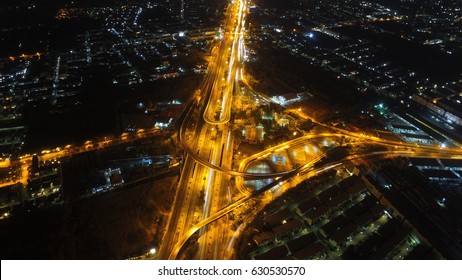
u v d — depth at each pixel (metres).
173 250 115.31
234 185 144.62
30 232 118.88
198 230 123.25
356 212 130.50
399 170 149.62
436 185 144.50
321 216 129.25
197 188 142.25
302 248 115.44
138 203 133.00
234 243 118.62
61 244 114.75
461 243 117.19
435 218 126.44
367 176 146.50
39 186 136.25
